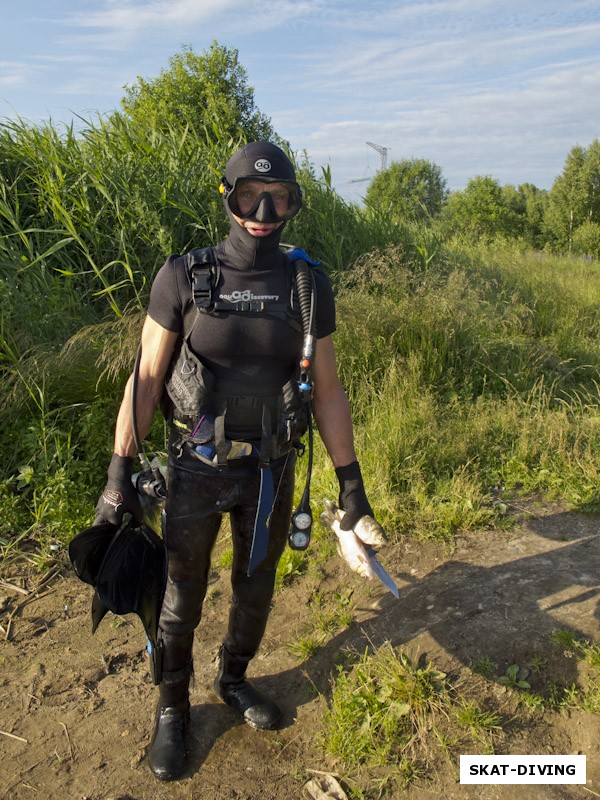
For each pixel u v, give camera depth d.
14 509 3.96
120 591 2.30
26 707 2.78
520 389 5.54
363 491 2.38
